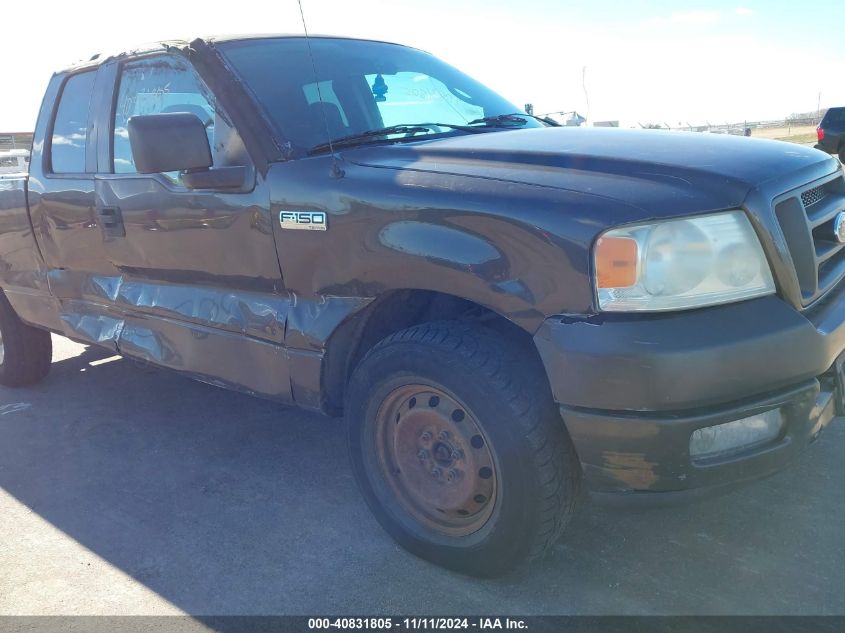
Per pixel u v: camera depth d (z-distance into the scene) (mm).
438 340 2434
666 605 2430
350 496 3305
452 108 3641
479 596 2541
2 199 4426
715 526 2855
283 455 3773
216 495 3383
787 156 2545
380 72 3598
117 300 3789
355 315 2725
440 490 2619
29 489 3553
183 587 2693
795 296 2270
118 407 4590
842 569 2547
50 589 2723
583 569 2650
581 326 2137
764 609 2375
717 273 2166
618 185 2236
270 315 2984
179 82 3318
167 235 3328
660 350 2057
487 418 2330
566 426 2227
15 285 4586
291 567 2777
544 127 3381
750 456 2223
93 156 3803
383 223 2521
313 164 2812
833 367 2387
